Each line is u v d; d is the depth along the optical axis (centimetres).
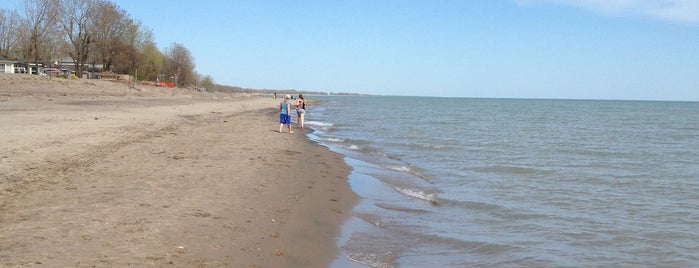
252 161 1503
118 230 728
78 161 1251
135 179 1095
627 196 1281
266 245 749
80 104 3588
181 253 664
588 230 947
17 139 1513
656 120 6119
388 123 4325
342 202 1105
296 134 2720
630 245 859
